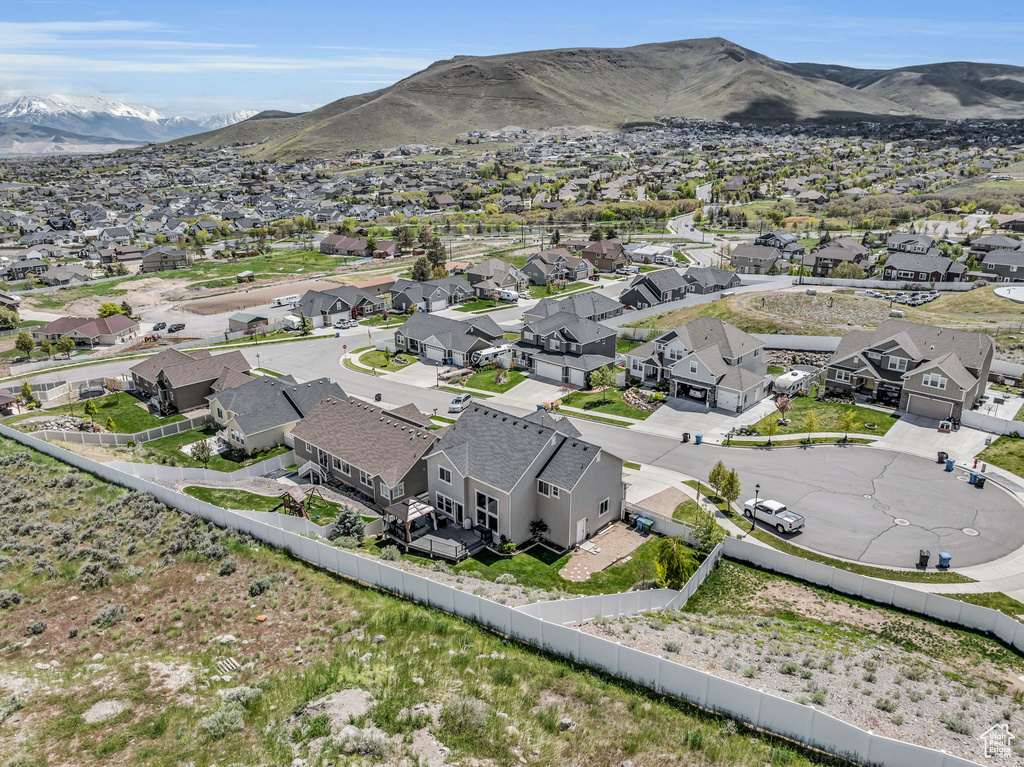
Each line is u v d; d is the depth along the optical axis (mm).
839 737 19781
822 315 84812
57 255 177125
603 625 28328
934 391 56969
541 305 88250
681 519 43438
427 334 84562
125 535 36750
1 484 43875
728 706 21750
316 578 31719
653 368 70125
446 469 42500
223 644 26766
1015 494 44969
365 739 19766
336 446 49125
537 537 41094
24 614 29484
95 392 74750
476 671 24109
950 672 27547
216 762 19656
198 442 54875
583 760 19766
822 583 35719
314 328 102125
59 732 21406
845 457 51750
